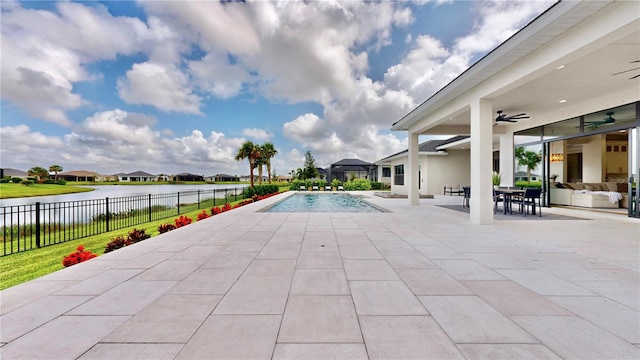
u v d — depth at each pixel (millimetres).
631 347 1705
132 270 3242
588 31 3773
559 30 4012
